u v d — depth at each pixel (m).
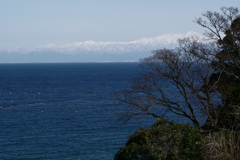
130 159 23.69
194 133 25.80
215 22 37.81
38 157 53.19
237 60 40.16
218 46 39.25
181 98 68.38
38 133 70.62
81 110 103.38
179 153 23.86
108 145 59.97
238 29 37.59
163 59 38.19
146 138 23.92
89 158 52.47
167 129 24.94
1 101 130.38
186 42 39.19
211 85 39.94
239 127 30.19
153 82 40.31
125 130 71.12
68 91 165.25
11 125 80.31
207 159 23.83
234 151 24.08
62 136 67.38
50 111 103.38
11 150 57.22
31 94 154.75
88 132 70.75
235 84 39.59
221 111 37.91
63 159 52.09
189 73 39.81
